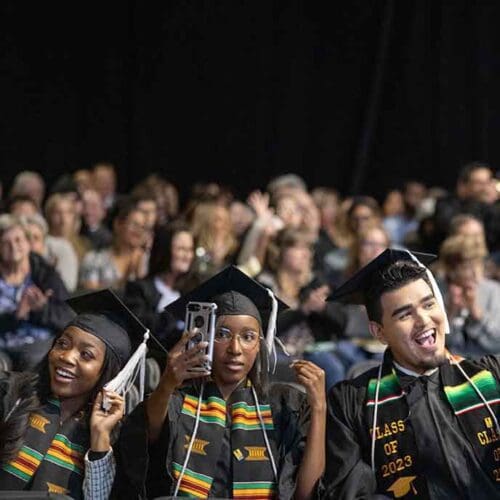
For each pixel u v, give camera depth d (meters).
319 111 21.66
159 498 6.39
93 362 7.09
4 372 7.33
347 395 7.37
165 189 17.12
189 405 7.12
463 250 11.17
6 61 20.92
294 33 21.52
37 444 6.98
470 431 7.16
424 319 7.21
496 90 21.25
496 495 7.05
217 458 6.99
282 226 12.88
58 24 21.03
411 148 21.44
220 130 21.59
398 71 21.41
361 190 21.45
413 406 7.25
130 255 12.91
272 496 6.96
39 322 10.96
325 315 11.23
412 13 21.28
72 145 21.20
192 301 7.32
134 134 21.34
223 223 13.31
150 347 7.48
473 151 21.31
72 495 6.92
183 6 21.33
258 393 7.22
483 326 11.09
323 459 6.97
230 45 21.48
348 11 21.41
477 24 21.17
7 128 20.98
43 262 11.19
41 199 16.61
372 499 6.92
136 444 6.81
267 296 7.36
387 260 7.46
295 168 21.67
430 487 7.10
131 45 21.28
